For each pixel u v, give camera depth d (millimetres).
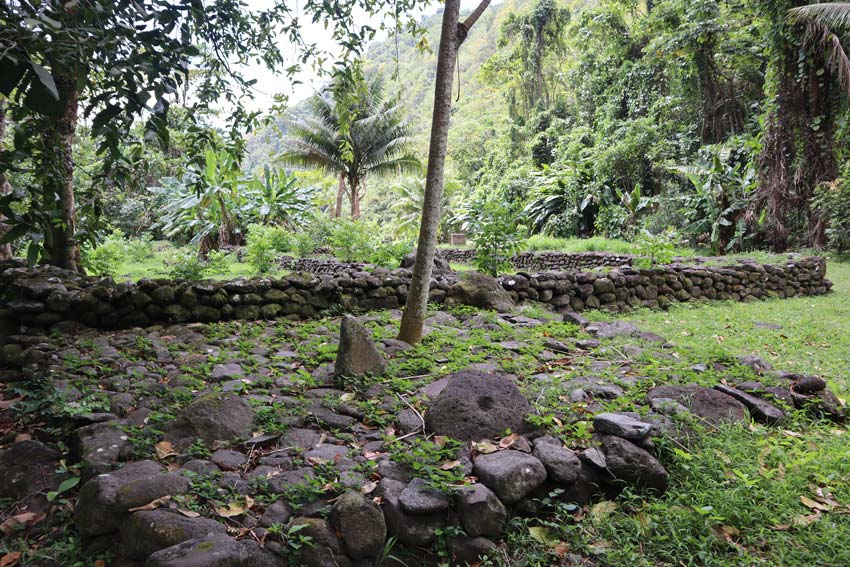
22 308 4227
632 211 17078
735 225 13953
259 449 2498
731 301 8102
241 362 3781
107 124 2051
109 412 2807
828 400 3355
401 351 3994
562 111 27734
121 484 2021
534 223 20672
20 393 3018
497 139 33812
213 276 10086
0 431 2725
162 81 2014
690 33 15758
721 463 2529
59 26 1649
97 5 1907
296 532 1911
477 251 8109
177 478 2104
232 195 15156
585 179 19500
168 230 17438
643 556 2025
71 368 3389
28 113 2365
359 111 4898
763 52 13367
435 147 4074
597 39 22219
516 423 2686
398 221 31062
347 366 3391
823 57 11805
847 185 11617
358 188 27406
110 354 3766
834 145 12211
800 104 12219
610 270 7523
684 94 17281
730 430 2867
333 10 4277
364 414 2891
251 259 11461
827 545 2041
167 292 4820
